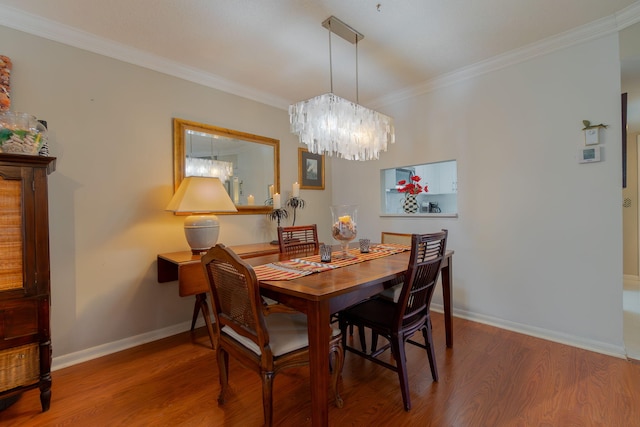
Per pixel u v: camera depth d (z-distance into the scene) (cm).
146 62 243
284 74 280
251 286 124
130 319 238
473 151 277
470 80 277
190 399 170
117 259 231
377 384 181
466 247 283
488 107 267
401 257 203
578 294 225
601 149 214
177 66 258
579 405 157
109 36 216
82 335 216
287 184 350
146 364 209
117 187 230
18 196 155
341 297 137
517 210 253
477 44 233
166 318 257
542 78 238
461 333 249
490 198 267
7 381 153
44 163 162
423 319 181
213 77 281
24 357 157
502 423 146
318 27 208
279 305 136
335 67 268
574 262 227
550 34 221
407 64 264
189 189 237
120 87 232
